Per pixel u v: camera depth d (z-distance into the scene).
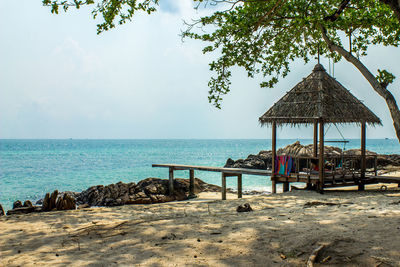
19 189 29.42
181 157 77.38
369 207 10.04
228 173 20.11
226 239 6.66
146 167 49.34
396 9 5.82
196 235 7.11
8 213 15.95
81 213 12.27
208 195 22.45
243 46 13.95
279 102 16.25
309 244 5.96
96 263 5.64
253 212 10.43
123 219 10.86
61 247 6.81
